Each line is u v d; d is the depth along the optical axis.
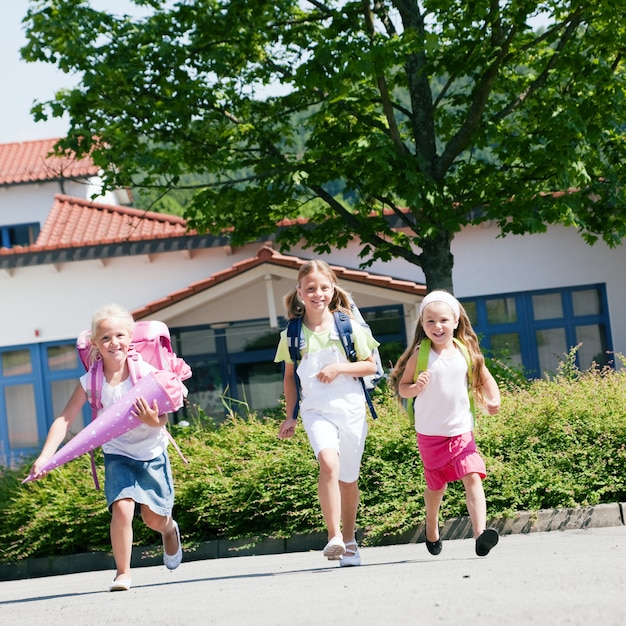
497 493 10.52
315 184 15.48
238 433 12.48
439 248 15.80
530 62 16.38
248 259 20.17
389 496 10.72
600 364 21.62
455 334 6.89
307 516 10.87
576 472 10.77
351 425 6.63
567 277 21.64
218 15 15.33
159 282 22.12
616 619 3.13
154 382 6.39
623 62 16.20
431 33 13.17
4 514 11.88
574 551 6.66
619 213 16.36
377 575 5.65
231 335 21.52
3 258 21.72
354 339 6.70
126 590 6.46
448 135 17.12
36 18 14.80
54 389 22.36
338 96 13.56
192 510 10.95
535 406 11.48
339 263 21.58
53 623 4.54
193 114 15.59
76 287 22.23
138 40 15.09
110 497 6.43
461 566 5.87
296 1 15.90
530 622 3.17
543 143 14.71
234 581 6.53
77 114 15.06
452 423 6.71
